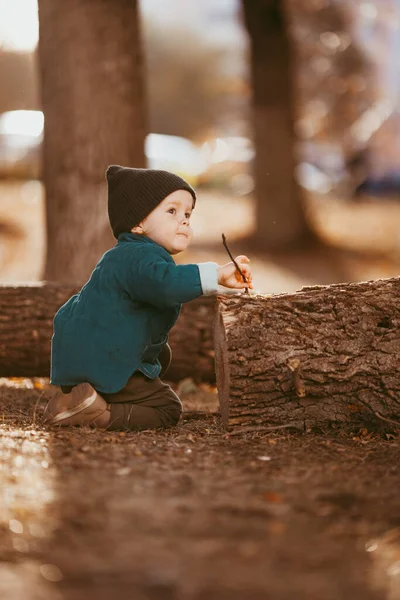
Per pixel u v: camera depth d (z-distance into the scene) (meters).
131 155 10.12
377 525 3.57
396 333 5.29
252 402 5.29
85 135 9.95
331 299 5.36
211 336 7.83
